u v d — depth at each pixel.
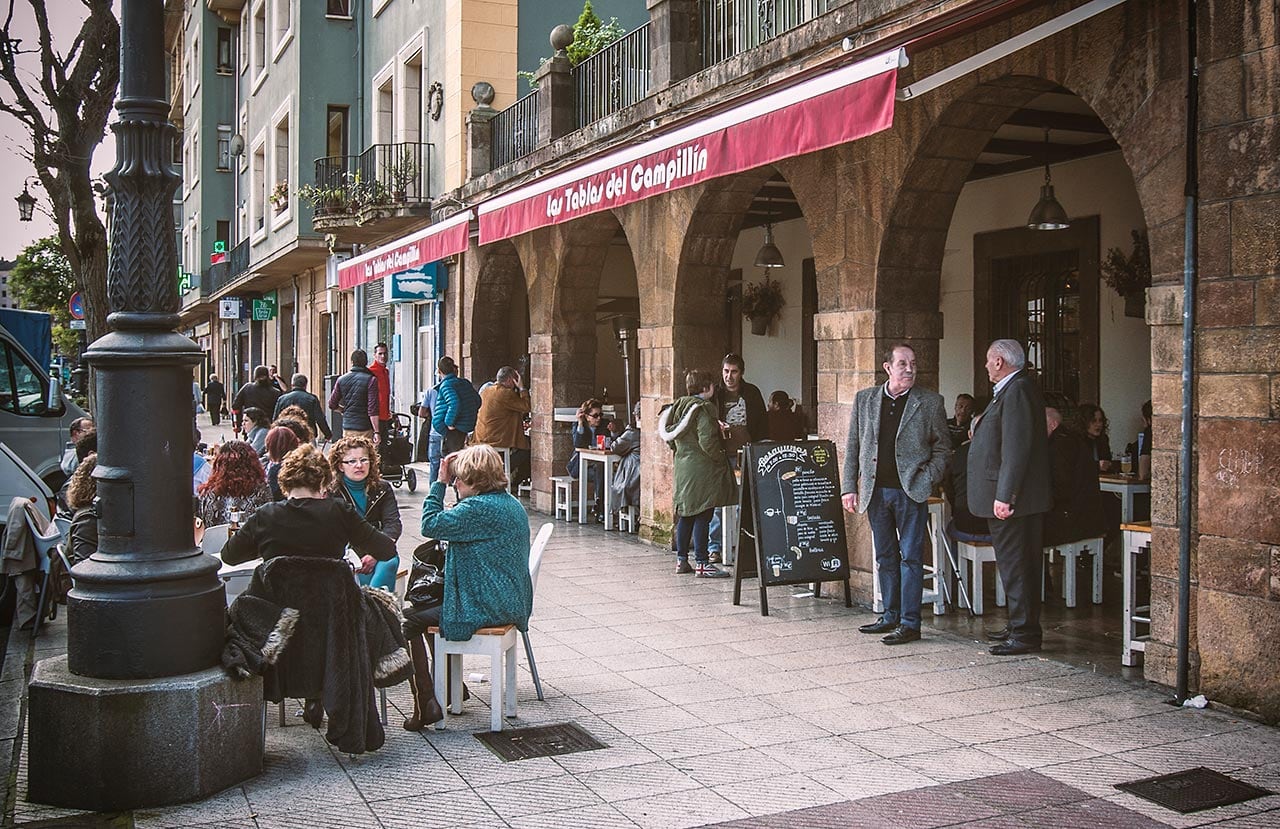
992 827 4.42
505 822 4.48
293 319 29.73
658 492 11.61
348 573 5.15
